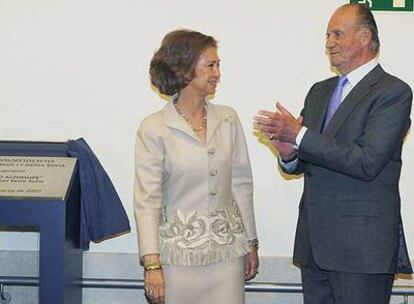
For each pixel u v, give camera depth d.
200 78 2.95
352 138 2.87
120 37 3.93
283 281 3.98
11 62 3.96
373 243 2.87
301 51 3.90
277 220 3.98
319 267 2.94
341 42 2.94
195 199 2.95
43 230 3.26
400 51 3.88
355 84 2.96
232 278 2.97
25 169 3.51
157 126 2.99
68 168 3.54
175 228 2.95
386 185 2.91
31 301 4.05
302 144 2.85
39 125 3.98
